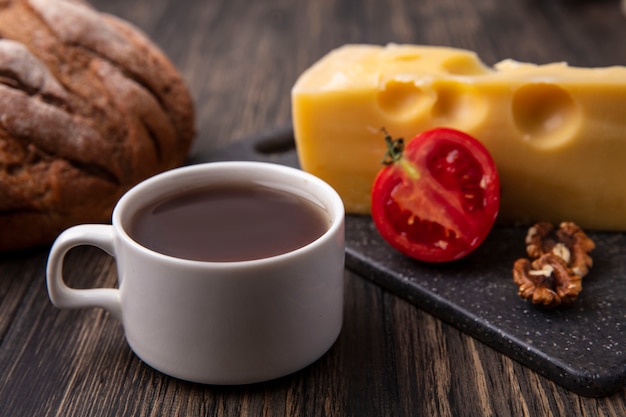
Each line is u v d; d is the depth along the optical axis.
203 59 0.87
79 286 0.57
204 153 0.68
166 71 0.65
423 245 0.56
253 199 0.52
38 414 0.48
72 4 0.63
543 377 0.50
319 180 0.52
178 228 0.50
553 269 0.53
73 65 0.61
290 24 0.95
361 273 0.57
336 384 0.49
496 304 0.53
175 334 0.48
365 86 0.59
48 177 0.58
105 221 0.61
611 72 0.57
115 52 0.62
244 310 0.47
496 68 0.61
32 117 0.58
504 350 0.51
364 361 0.51
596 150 0.57
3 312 0.54
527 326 0.51
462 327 0.52
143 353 0.49
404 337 0.52
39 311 0.54
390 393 0.49
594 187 0.58
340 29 0.93
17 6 0.62
